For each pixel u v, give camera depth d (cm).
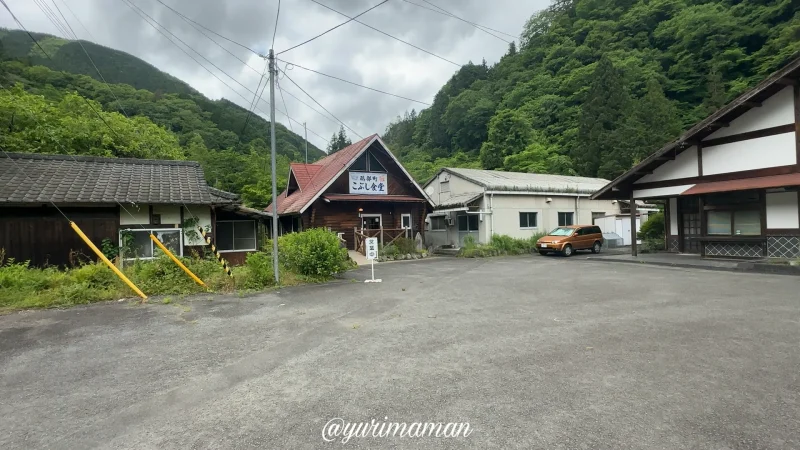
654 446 242
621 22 4359
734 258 1290
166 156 2077
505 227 1911
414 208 1941
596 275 1045
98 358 425
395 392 327
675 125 3044
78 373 384
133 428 279
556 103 4091
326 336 496
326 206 1742
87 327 552
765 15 3130
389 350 436
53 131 1583
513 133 3844
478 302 702
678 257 1404
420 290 845
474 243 1830
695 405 294
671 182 1416
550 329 510
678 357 396
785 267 989
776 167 1153
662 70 3781
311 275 980
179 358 423
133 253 1020
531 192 1966
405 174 1869
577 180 2517
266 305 694
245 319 592
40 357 430
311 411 297
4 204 877
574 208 2125
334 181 1734
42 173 1016
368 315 610
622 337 468
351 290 853
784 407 289
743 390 318
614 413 284
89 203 947
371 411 295
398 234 1825
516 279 995
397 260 1636
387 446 248
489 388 330
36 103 1703
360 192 1802
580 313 598
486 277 1047
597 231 1831
